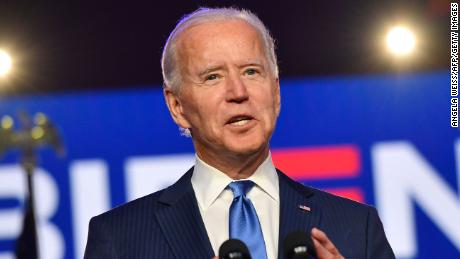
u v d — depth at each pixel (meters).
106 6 16.44
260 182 8.30
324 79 16.55
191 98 8.15
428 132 16.52
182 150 16.42
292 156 16.45
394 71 16.58
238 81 7.91
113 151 16.41
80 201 16.33
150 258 8.07
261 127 7.96
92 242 8.34
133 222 8.33
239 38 8.06
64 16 16.45
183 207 8.33
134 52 16.52
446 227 16.45
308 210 8.32
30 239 15.42
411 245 16.44
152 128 16.44
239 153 7.97
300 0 16.45
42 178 16.30
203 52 8.06
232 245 6.88
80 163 16.38
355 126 16.52
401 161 16.50
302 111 16.52
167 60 8.47
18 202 16.30
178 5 16.42
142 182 16.36
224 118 7.93
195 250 8.05
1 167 16.33
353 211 8.47
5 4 16.33
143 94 16.52
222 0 16.30
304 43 16.50
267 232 8.16
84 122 16.45
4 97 16.38
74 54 16.50
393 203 16.50
